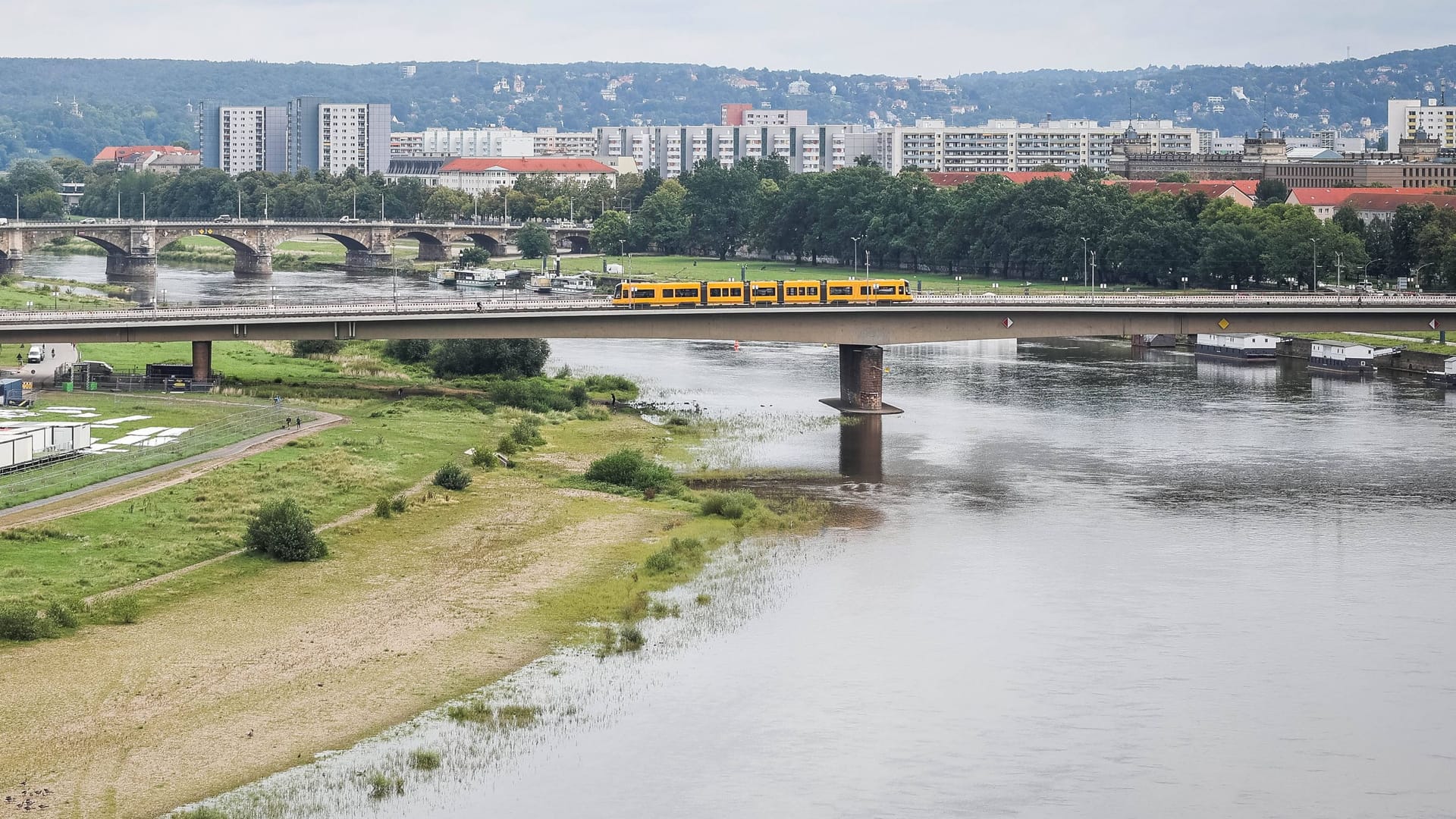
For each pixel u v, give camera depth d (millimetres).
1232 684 128750
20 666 126062
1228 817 106938
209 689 123312
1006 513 184125
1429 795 110125
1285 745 117625
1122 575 158250
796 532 174250
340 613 141500
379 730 117688
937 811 107375
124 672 125812
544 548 164625
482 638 136375
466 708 121562
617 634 138375
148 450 199250
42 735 114250
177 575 150000
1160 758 115375
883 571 158750
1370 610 147500
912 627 141500
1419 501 191500
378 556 159375
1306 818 106938
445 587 149875
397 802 106938
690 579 155375
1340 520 181375
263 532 156875
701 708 122688
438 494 185750
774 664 131875
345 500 180125
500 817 105125
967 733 119188
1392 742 118250
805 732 118875
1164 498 192375
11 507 170000
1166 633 140625
